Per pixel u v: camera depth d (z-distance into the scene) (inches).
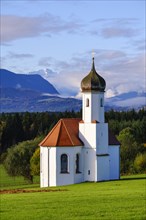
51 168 4143.7
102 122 4249.5
